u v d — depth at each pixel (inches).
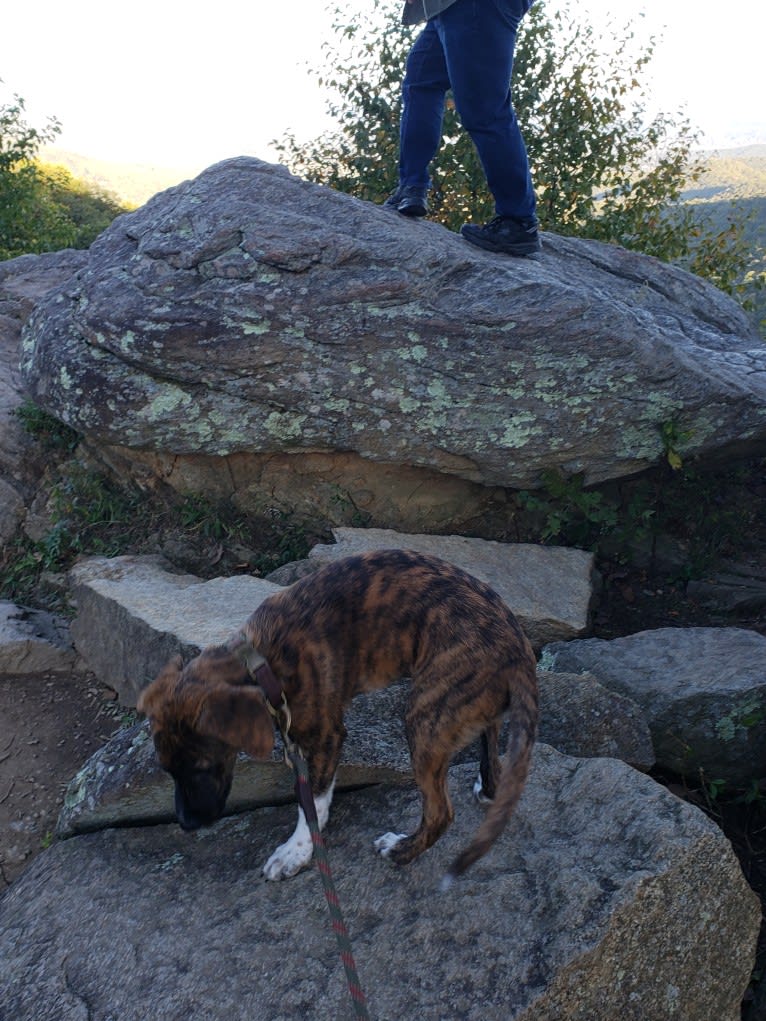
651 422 117.6
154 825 79.3
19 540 133.3
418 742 64.3
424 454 121.1
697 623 116.6
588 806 70.3
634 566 125.4
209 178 132.6
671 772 94.8
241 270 118.8
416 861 68.6
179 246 122.5
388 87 199.6
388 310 115.7
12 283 182.4
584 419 117.0
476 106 119.2
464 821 72.0
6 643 109.8
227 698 59.6
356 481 128.0
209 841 75.5
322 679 65.2
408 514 128.3
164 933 67.1
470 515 129.2
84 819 79.2
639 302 140.8
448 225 194.2
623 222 203.6
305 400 118.7
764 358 128.6
